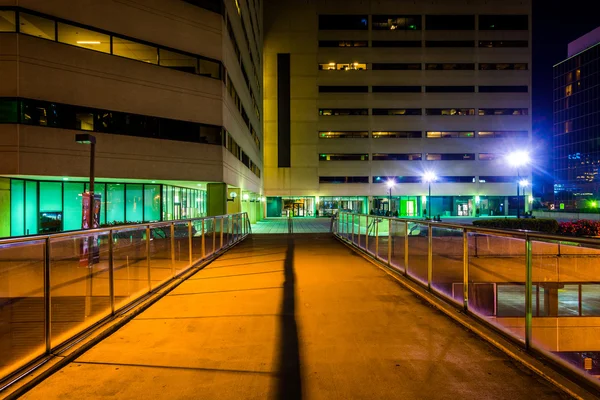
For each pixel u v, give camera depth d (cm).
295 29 5184
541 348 377
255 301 604
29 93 1625
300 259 1062
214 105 2188
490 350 399
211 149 2173
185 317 520
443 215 5344
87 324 465
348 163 5247
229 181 2419
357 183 5250
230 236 1399
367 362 369
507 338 420
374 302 596
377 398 299
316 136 5216
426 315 527
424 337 439
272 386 321
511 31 5247
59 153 1695
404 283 718
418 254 820
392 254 901
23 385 316
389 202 5288
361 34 5212
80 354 392
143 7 1950
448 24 5238
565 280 727
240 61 2911
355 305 579
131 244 708
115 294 620
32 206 1806
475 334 448
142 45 1953
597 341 713
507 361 370
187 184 2338
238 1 2811
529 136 5278
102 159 1816
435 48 5238
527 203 5288
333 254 1166
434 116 5262
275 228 2727
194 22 2120
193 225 940
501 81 5253
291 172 5200
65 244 538
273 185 5194
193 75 2116
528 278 384
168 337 442
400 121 5247
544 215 4797
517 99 5259
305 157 5212
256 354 390
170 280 749
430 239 651
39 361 363
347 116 5234
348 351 397
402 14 5209
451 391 309
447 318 513
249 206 3725
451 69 5253
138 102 1931
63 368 358
